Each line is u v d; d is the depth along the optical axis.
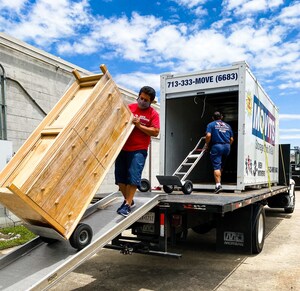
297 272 4.73
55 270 2.90
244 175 5.80
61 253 3.25
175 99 6.80
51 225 2.93
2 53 7.10
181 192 5.86
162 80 6.46
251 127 6.29
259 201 5.78
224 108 8.95
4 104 7.11
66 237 3.02
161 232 4.25
